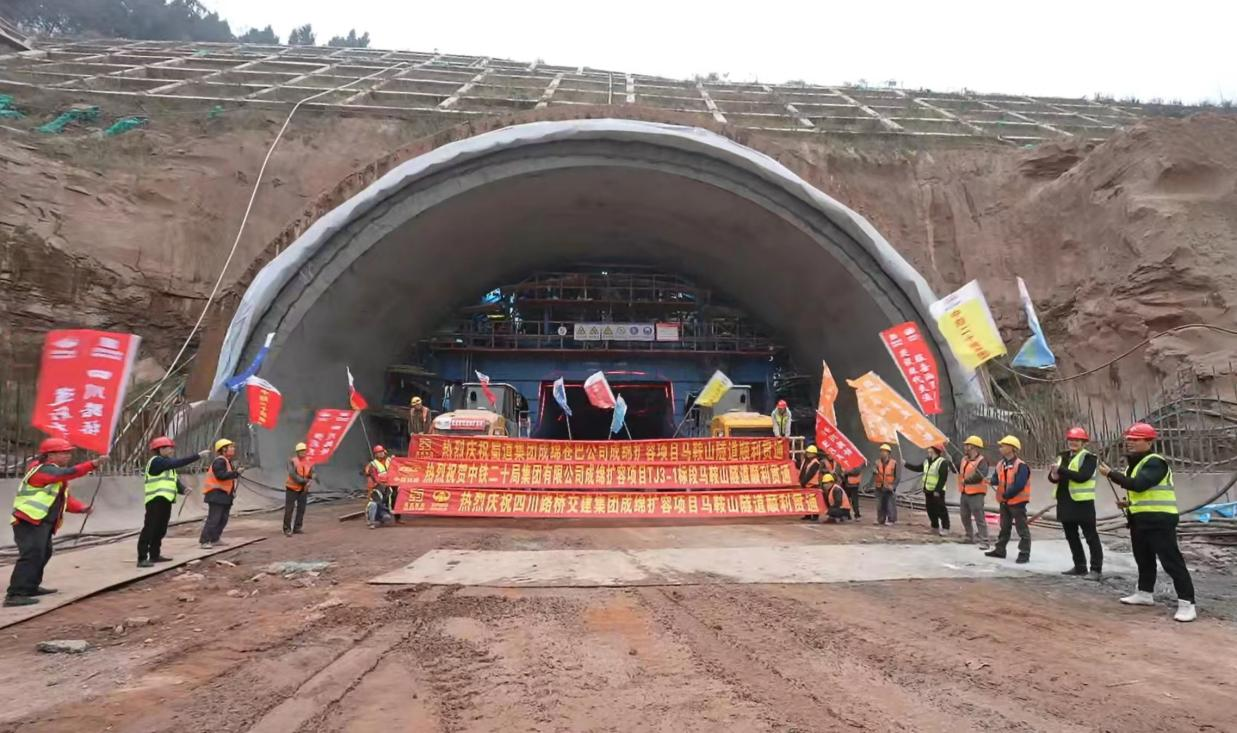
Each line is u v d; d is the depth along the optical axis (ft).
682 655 18.22
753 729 13.38
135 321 78.13
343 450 80.07
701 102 152.05
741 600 24.49
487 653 18.48
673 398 96.43
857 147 106.01
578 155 72.38
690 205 78.79
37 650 19.07
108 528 44.06
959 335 44.37
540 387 96.37
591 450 53.42
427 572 29.71
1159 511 22.71
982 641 19.54
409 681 16.35
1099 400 69.05
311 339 71.31
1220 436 48.39
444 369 96.22
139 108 105.91
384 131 100.89
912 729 13.35
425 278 82.94
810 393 95.66
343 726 13.65
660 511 51.62
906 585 27.14
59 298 73.92
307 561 33.53
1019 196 91.76
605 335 95.50
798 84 190.90
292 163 93.20
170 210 84.64
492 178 71.72
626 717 14.05
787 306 88.28
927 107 150.82
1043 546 37.65
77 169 82.43
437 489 51.21
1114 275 73.72
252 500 60.44
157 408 57.88
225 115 100.22
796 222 72.33
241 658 18.35
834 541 40.01
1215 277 66.18
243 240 86.12
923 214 93.61
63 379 30.17
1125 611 23.12
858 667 17.26
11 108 100.68
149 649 19.26
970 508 38.73
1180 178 73.72
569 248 95.20
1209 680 16.29
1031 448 56.49
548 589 26.35
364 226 69.36
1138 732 13.25
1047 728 13.41
